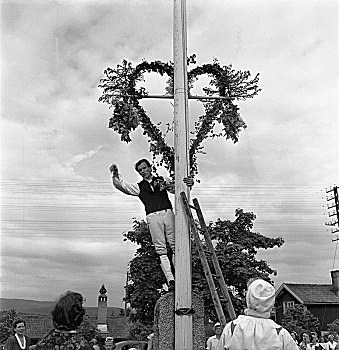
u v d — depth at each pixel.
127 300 10.87
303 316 31.83
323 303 37.84
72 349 3.76
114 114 7.79
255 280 4.14
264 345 3.88
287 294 39.22
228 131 8.09
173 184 7.67
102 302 35.75
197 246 6.86
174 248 7.36
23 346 6.83
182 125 7.30
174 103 7.42
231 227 12.58
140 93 7.84
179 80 7.46
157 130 7.81
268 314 4.05
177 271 6.89
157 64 7.90
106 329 34.44
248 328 3.94
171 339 7.01
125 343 15.09
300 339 23.66
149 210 7.57
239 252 12.02
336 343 15.42
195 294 7.18
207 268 6.72
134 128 7.80
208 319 10.33
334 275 39.41
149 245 10.72
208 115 8.03
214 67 8.03
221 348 4.03
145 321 11.00
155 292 10.43
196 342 7.02
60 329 3.86
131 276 10.68
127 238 10.88
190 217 6.96
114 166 7.58
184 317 6.76
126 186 7.55
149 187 7.66
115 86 7.84
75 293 3.95
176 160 7.21
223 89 8.09
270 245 12.76
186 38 7.66
